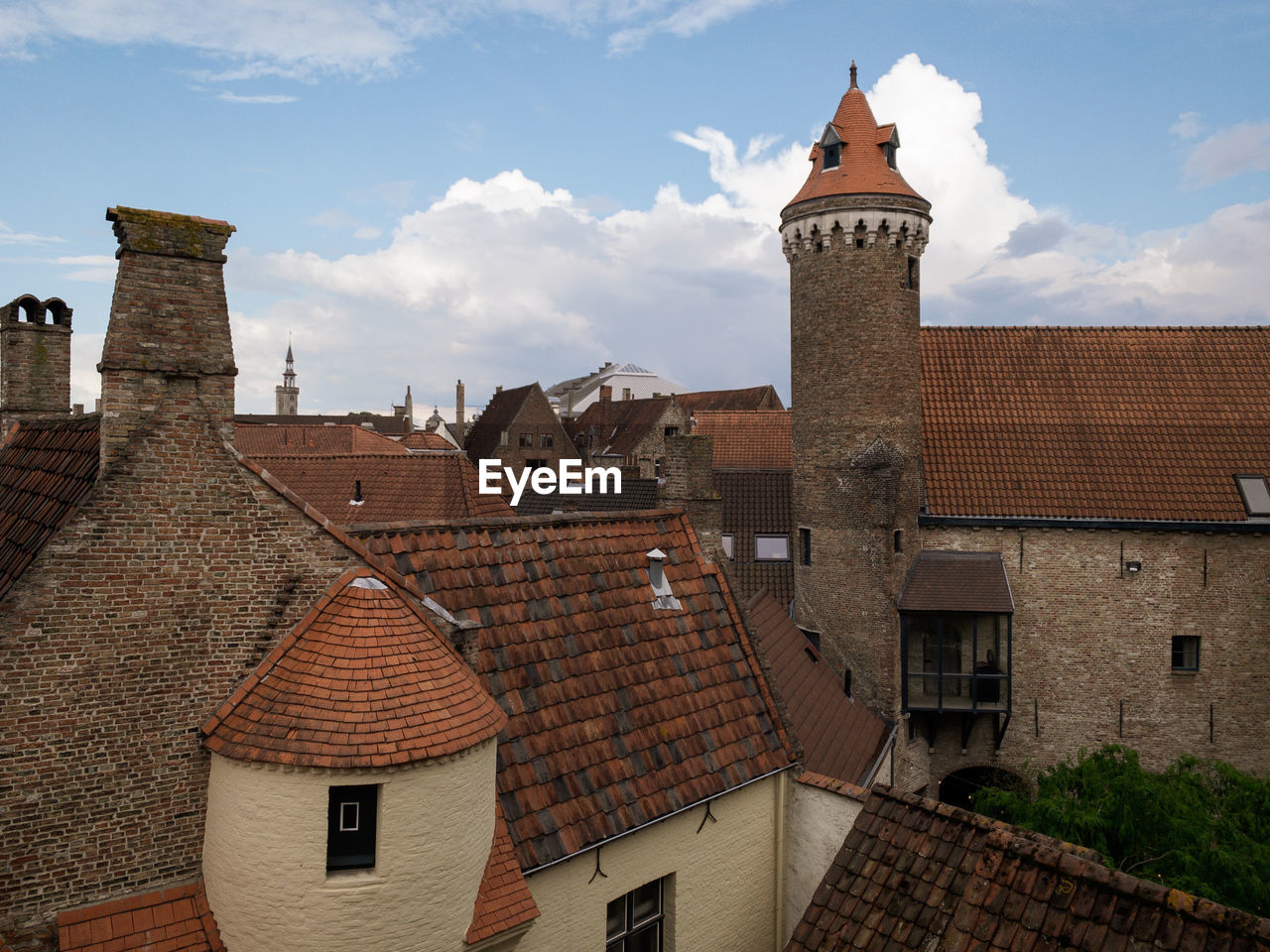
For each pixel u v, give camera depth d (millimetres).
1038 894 9359
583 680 12914
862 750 22016
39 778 8250
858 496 28266
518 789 11188
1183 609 27828
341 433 52906
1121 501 28406
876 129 29328
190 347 9375
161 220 9250
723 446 45781
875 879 10617
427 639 9984
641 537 15766
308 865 8625
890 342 28422
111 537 8719
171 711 9023
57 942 8211
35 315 18562
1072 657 28156
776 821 14680
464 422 106438
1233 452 29375
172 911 8859
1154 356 31938
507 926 9820
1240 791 18234
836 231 28672
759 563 33406
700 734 13766
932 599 27484
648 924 12930
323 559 10102
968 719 27969
